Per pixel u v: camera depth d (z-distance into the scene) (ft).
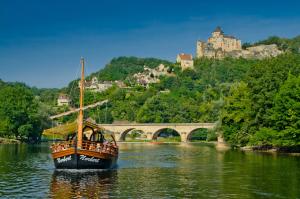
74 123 192.75
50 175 156.15
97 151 169.17
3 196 111.75
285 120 279.90
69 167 169.58
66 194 114.52
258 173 162.50
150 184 133.90
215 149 374.63
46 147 380.58
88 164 169.78
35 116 493.77
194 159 244.83
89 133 215.92
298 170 171.12
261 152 301.84
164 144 556.51
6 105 482.28
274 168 179.52
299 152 293.02
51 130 198.70
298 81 282.15
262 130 295.69
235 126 357.20
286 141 272.72
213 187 127.44
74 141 178.70
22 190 121.29
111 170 176.24
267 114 307.99
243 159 233.55
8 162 210.79
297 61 344.69
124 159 249.14
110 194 114.73
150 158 257.96
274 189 123.34
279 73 320.50
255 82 324.39
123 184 133.49
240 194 115.24
